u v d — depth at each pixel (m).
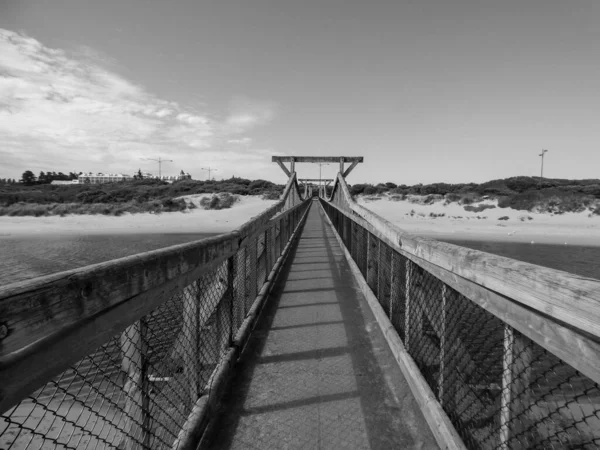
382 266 3.86
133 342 1.33
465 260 1.46
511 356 1.26
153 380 1.65
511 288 1.14
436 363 2.26
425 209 37.16
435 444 1.90
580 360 0.88
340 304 4.35
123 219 32.25
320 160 13.71
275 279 5.59
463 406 1.77
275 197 44.31
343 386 2.50
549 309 0.96
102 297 1.02
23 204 36.50
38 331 0.79
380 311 3.64
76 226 29.06
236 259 3.11
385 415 2.16
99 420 2.49
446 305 1.88
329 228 14.80
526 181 45.97
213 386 2.21
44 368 0.83
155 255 1.36
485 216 33.59
